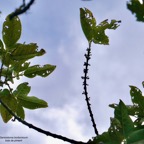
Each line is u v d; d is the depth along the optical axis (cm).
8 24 82
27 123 61
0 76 86
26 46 85
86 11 76
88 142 49
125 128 47
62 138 55
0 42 84
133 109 67
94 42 78
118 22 76
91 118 66
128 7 38
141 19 38
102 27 77
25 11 41
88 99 71
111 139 47
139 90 67
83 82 73
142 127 47
